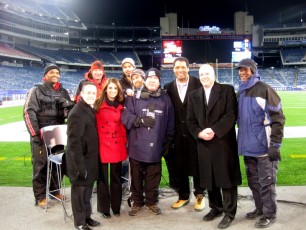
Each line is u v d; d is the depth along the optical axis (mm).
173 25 75062
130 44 80188
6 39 61219
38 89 5375
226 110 4512
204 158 4531
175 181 5309
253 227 4355
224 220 4383
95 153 4414
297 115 19156
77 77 63438
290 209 4875
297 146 9789
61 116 5613
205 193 5406
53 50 68188
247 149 4367
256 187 4543
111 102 4758
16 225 4547
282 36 80688
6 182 6617
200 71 4559
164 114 4879
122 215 4891
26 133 13594
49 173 5297
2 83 45156
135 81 5426
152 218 4746
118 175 4852
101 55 73500
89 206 4500
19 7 61000
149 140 4781
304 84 63062
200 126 4570
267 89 4250
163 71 62906
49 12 70688
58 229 4418
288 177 6582
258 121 4312
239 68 4438
